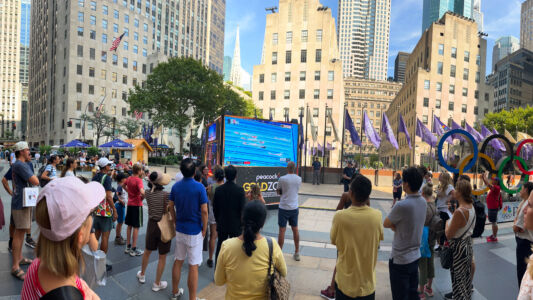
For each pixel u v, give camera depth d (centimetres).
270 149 1090
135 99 3509
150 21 6656
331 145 4669
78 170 2306
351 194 292
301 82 5266
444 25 5181
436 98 5134
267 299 229
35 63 7656
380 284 469
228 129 1008
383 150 7712
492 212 728
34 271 121
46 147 3706
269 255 230
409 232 314
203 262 543
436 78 5144
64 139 5425
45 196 118
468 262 372
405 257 315
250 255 221
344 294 284
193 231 378
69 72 5369
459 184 379
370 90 12550
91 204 128
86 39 5550
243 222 230
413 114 5281
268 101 5403
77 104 5447
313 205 1218
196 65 3544
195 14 9488
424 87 5125
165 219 414
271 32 5444
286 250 628
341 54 19188
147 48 6594
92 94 5612
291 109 5288
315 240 714
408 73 6575
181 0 8725
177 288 394
